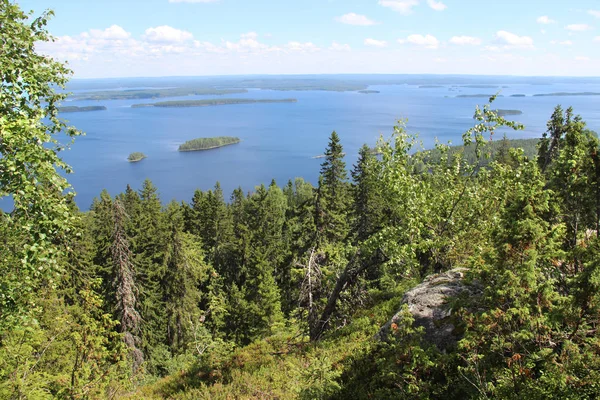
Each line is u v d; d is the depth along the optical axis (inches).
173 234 1387.8
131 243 1529.3
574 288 217.3
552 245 261.3
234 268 1900.8
